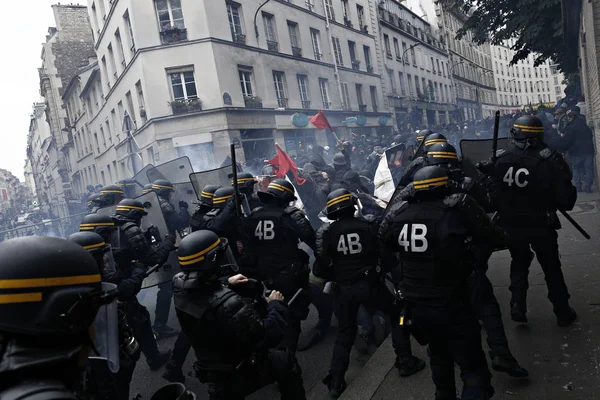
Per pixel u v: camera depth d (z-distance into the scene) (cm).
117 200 611
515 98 7375
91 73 2514
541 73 8394
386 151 643
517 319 352
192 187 676
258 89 1900
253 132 1858
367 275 332
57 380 91
